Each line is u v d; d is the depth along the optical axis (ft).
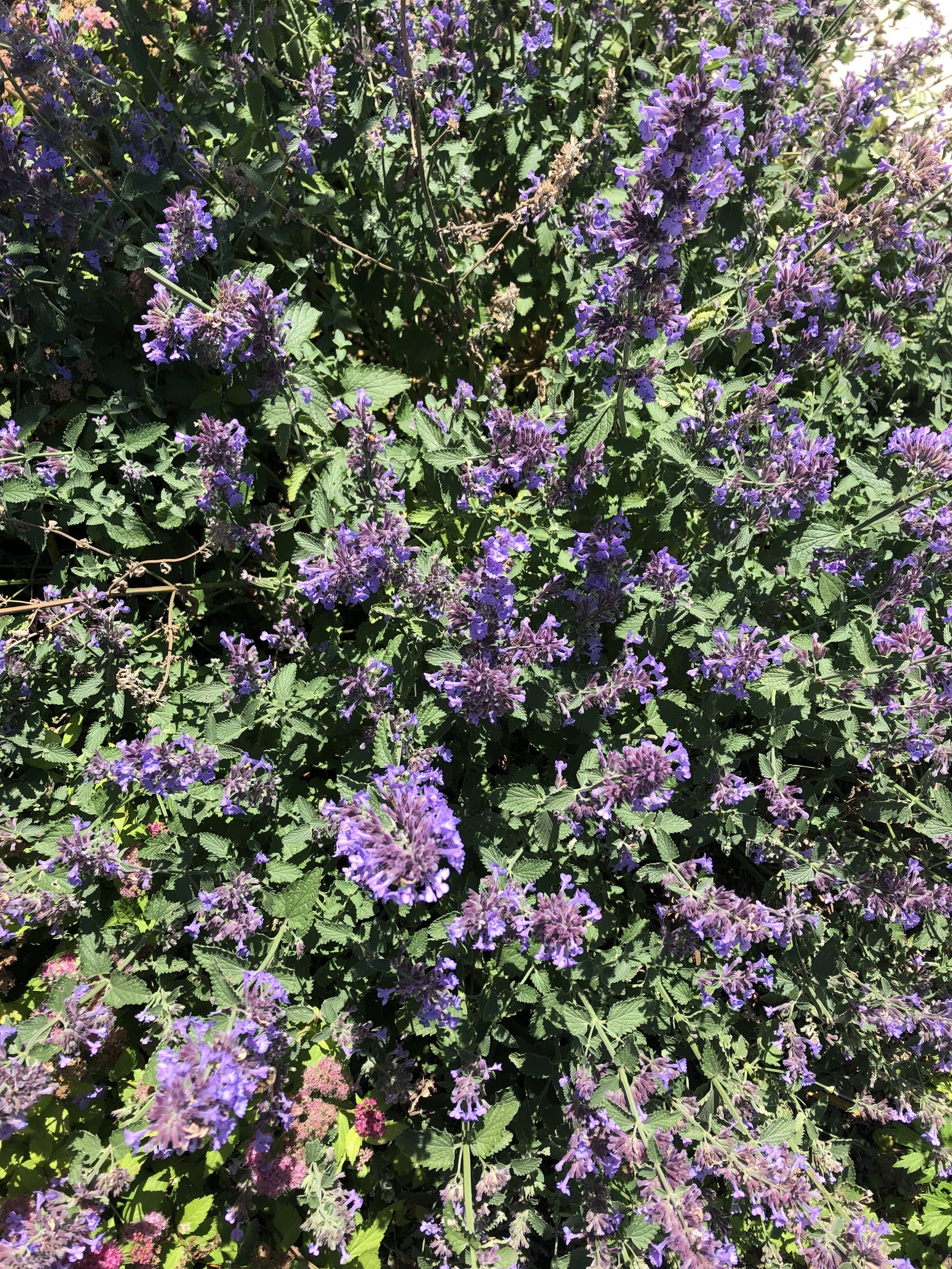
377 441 0.97
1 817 1.03
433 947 1.00
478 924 0.88
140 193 1.08
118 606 1.07
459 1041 1.00
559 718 1.03
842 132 1.29
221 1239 1.00
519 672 0.96
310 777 1.18
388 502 1.02
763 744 1.21
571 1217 0.97
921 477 1.04
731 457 1.09
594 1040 0.96
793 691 1.05
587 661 1.10
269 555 1.18
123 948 0.99
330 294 1.35
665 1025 1.05
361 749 1.06
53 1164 0.99
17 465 1.05
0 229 1.08
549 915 0.88
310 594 0.97
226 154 1.21
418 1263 1.02
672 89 0.79
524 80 1.29
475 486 1.02
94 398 1.21
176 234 1.01
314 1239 0.98
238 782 0.97
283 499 1.31
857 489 1.20
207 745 0.98
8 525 1.06
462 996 0.99
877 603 1.14
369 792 0.93
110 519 1.12
